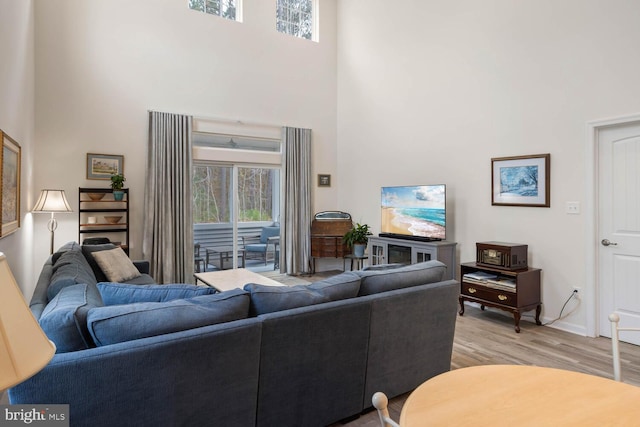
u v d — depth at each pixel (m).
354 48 6.42
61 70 4.77
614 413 1.03
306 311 1.95
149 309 1.63
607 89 3.37
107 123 5.04
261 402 1.86
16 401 1.31
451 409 1.05
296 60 6.43
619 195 3.38
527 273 3.71
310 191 6.54
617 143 3.38
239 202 6.12
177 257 5.40
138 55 5.22
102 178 5.01
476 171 4.48
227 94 5.84
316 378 2.02
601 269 3.50
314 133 6.62
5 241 2.90
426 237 4.75
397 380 2.38
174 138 5.39
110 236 5.10
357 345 2.16
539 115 3.87
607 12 3.36
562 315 3.71
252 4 6.04
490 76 4.32
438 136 4.95
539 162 3.86
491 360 2.99
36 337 0.88
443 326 2.58
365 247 6.12
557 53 3.72
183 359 1.59
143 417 1.51
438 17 4.93
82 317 1.51
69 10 4.81
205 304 1.76
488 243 4.00
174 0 5.45
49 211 4.13
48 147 4.70
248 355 1.77
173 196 5.39
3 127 2.77
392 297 2.30
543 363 2.93
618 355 1.42
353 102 6.45
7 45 2.88
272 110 6.21
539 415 1.02
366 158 6.19
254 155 6.10
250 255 6.25
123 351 1.46
